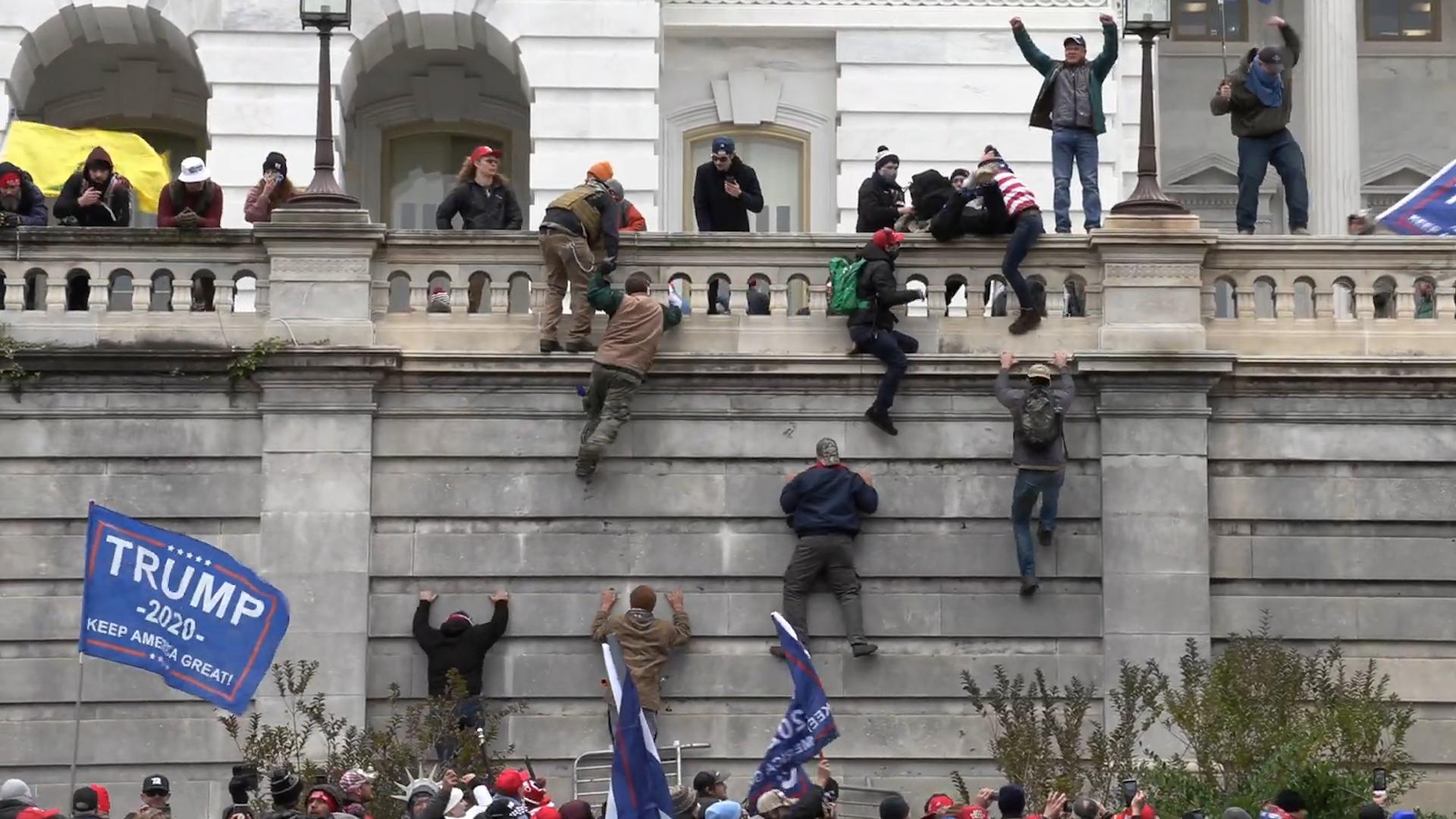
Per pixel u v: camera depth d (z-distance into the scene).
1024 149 56.44
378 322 41.50
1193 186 64.19
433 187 58.88
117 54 57.03
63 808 40.06
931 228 41.59
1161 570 40.97
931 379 41.25
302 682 38.88
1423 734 41.06
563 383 41.25
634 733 30.64
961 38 56.81
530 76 54.97
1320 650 41.12
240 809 33.25
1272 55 43.81
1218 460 41.44
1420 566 41.38
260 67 54.47
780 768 34.69
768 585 41.03
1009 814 33.81
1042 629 40.94
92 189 42.75
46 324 41.12
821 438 41.28
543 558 40.97
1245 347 41.84
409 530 40.97
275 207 43.25
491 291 41.88
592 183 41.47
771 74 57.53
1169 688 39.50
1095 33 56.75
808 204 57.41
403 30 55.53
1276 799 34.69
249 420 41.12
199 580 36.25
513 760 40.41
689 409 41.28
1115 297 41.53
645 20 55.19
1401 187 64.44
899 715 40.72
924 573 41.03
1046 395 40.22
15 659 40.44
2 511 40.72
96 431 41.00
